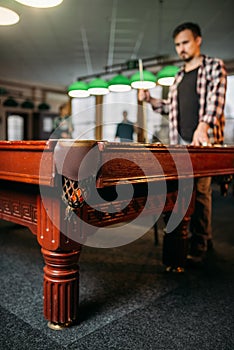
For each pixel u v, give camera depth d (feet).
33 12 18.48
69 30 21.62
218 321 5.32
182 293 6.40
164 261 7.68
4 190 5.58
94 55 27.86
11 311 5.53
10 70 33.32
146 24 20.57
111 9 18.15
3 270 7.53
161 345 4.59
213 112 8.15
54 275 4.84
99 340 4.68
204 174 6.33
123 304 5.87
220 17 19.43
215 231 11.96
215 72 8.42
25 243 9.87
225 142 28.02
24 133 42.06
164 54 27.48
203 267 7.98
